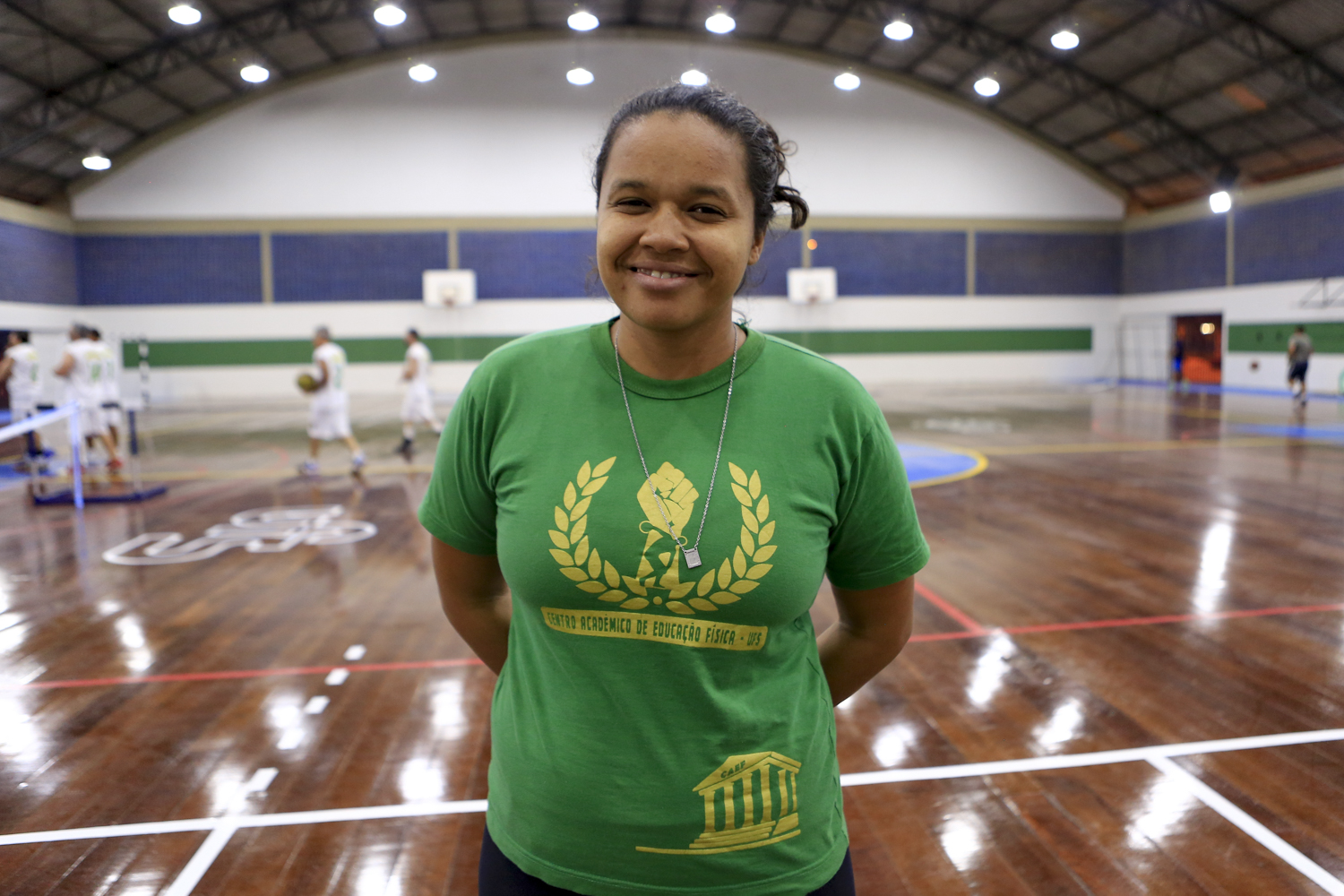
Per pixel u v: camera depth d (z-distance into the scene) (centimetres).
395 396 2077
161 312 2028
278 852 231
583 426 97
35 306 1844
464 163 2056
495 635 123
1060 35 1488
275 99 2003
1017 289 2270
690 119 90
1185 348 2177
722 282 91
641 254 91
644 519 93
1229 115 1766
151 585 485
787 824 100
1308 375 1805
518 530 96
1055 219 2266
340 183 2036
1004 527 610
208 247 2025
